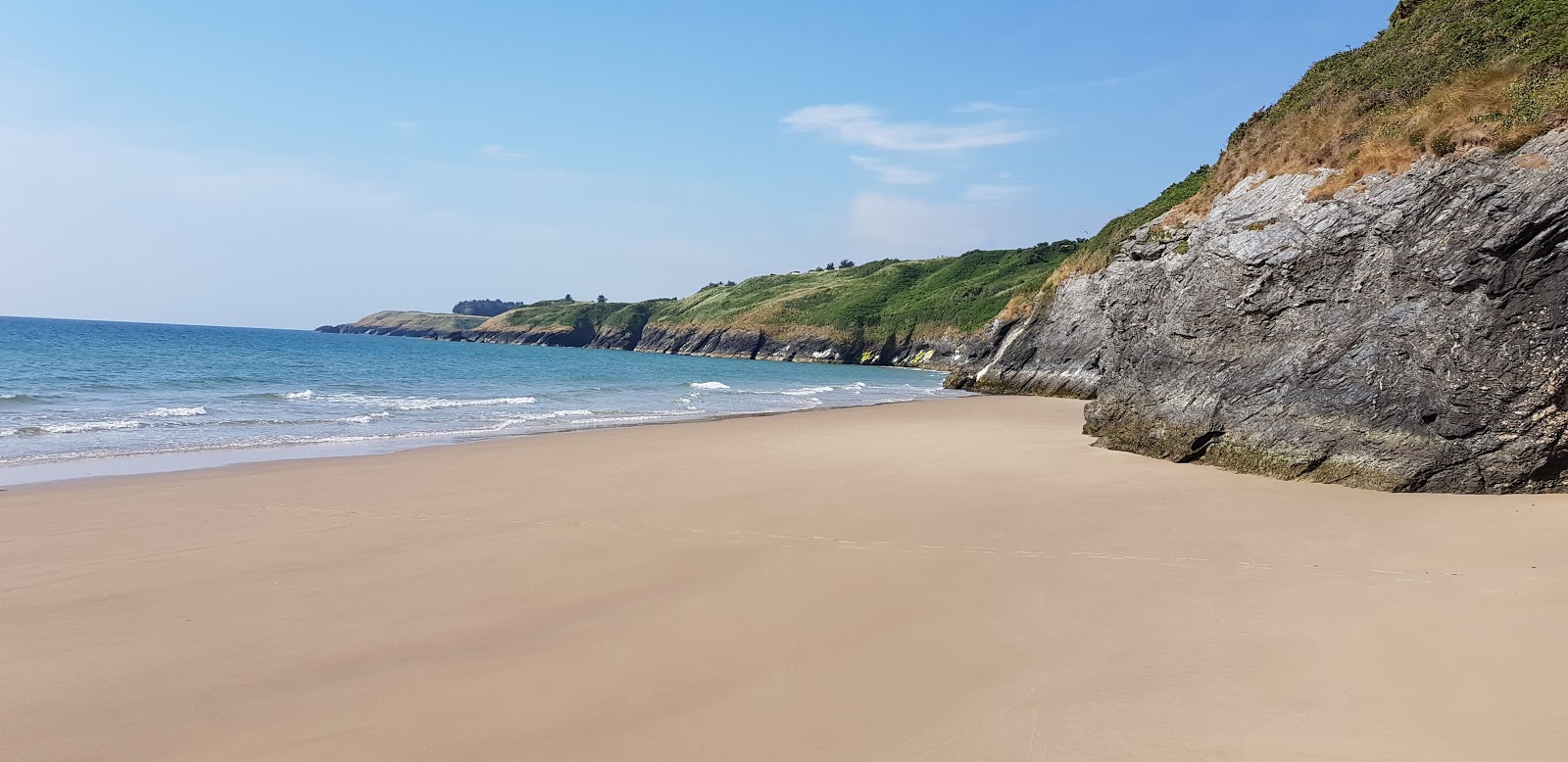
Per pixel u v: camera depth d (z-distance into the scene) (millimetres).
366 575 7422
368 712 4727
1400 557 7957
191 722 4598
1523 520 9203
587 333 175500
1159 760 4199
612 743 4367
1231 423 14000
